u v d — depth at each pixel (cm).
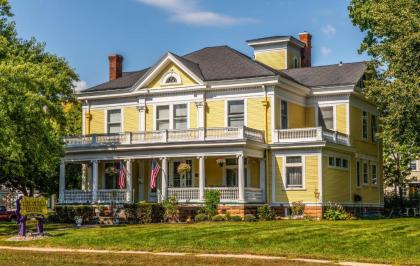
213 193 4103
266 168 4497
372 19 4750
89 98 5041
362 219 4406
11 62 3519
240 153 4216
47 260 2348
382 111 4938
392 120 4212
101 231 3117
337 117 4859
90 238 2866
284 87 4575
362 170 5131
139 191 4784
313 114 4934
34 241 2862
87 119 5075
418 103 4019
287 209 4422
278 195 4459
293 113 4738
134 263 2242
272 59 5500
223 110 4609
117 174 4884
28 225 3956
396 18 4241
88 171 4934
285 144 4425
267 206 4272
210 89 4628
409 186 7469
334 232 2909
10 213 5609
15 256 2438
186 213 4272
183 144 4331
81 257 2381
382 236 2755
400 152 6569
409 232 2922
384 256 2288
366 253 2345
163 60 4750
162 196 4384
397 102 4172
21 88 3334
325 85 4872
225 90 4609
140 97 4866
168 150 4412
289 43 5491
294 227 3152
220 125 4606
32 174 5022
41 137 3459
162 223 3975
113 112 4997
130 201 4503
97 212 4459
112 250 2572
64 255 2434
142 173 4797
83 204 4609
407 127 4250
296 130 4422
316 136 4369
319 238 2705
